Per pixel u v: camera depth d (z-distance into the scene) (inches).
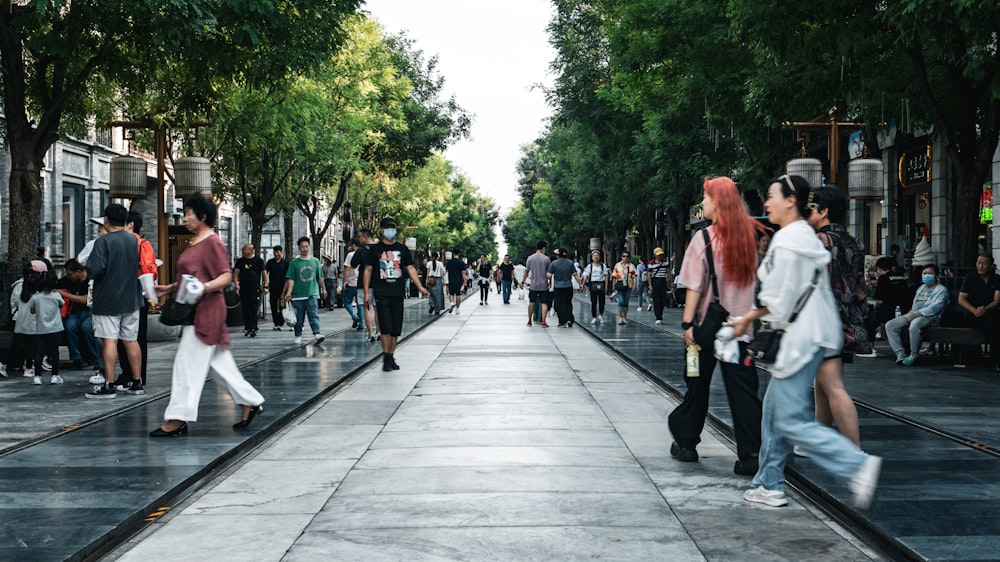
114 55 644.1
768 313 208.2
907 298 596.4
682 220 1455.5
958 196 581.9
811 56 601.9
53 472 245.3
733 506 217.0
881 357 590.6
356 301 869.2
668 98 970.7
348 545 186.2
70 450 275.9
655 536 192.2
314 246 1505.9
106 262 396.8
